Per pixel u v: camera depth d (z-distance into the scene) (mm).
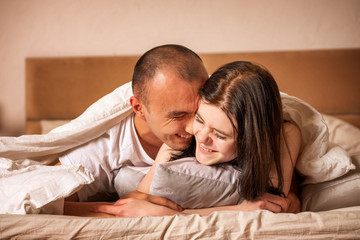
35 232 778
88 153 1108
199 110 838
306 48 2236
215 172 944
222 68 842
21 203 850
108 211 958
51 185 881
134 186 1078
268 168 866
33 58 2193
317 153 1034
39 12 2234
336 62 2154
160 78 848
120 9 2223
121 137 1122
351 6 2195
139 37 2246
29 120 2223
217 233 789
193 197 961
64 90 2189
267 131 833
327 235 794
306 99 2182
